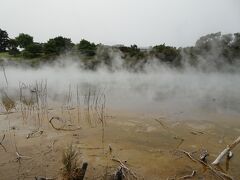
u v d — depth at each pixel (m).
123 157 7.11
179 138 8.83
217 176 6.15
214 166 6.64
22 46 54.50
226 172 6.34
